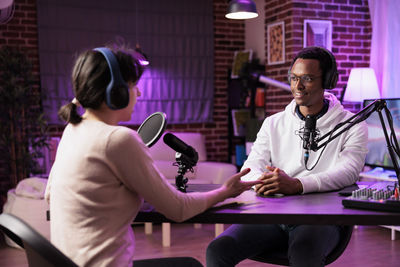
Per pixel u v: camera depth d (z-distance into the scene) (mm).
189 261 1579
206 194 1357
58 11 4988
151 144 1456
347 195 1604
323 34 4547
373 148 3648
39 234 979
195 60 5582
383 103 1547
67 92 5059
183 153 1622
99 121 1231
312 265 1552
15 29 4953
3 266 3236
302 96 1817
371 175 3623
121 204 1194
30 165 4500
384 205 1319
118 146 1154
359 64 4719
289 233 1757
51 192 1257
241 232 1736
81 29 5086
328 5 4551
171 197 1239
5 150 4531
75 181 1176
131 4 5277
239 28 5824
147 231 4016
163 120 1482
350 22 4648
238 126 5488
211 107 5680
